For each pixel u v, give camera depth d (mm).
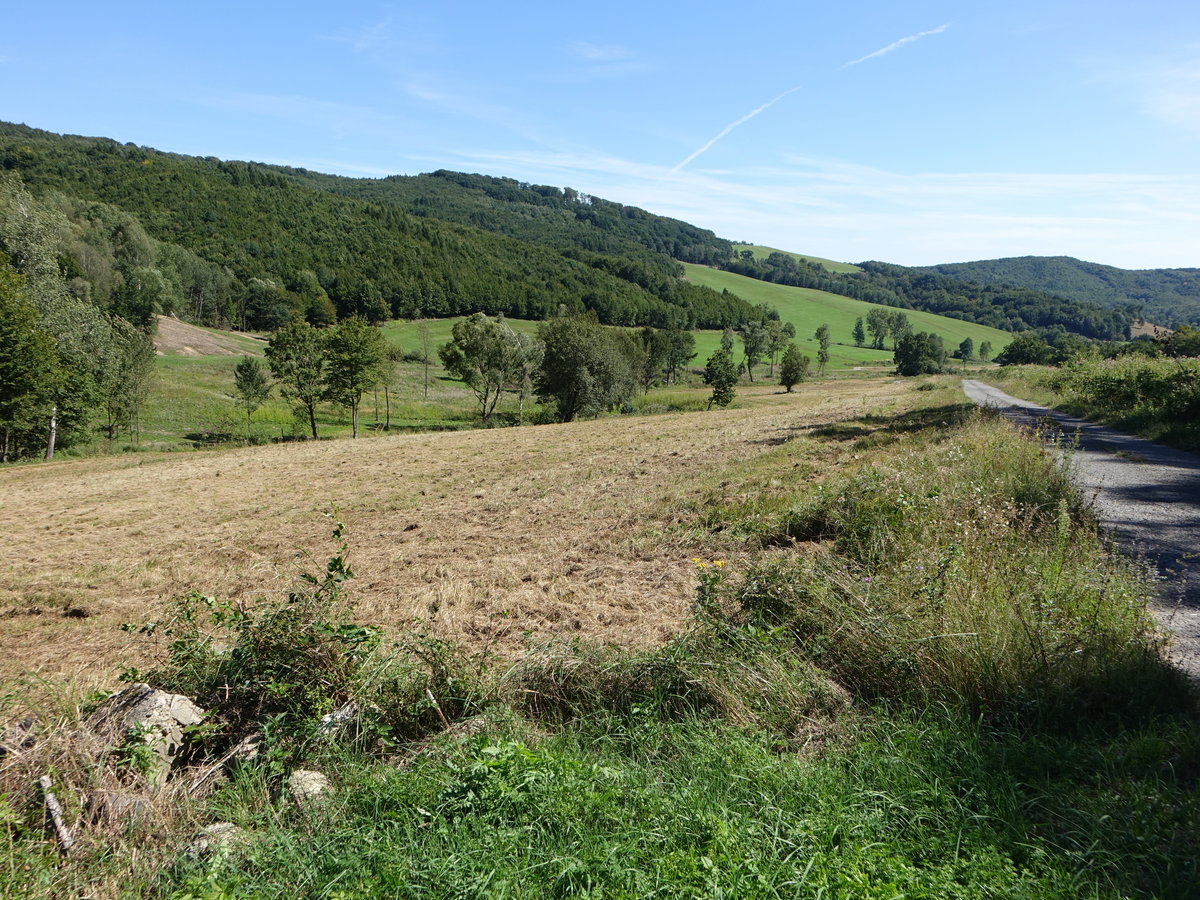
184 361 73188
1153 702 3938
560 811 3238
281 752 4238
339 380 45000
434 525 13750
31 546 15008
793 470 14836
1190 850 2758
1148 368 22953
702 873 2756
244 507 18141
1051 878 2705
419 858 3043
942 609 5043
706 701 4625
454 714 4941
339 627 5227
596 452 24719
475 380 59969
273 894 2980
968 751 3629
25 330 33406
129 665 7020
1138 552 7098
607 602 7492
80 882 3268
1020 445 11641
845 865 2781
